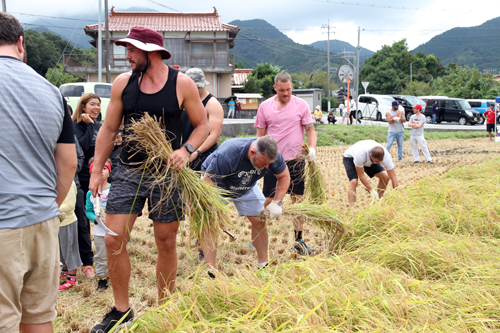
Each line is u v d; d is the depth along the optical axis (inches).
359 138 796.0
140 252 191.6
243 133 690.8
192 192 119.3
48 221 87.2
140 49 109.5
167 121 118.6
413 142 487.5
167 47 1302.9
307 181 201.8
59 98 91.4
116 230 115.8
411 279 128.3
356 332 98.0
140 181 115.7
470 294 117.8
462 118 1171.3
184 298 107.7
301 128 206.7
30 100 84.4
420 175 394.9
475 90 1881.2
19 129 82.4
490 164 331.9
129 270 120.1
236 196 164.6
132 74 117.6
